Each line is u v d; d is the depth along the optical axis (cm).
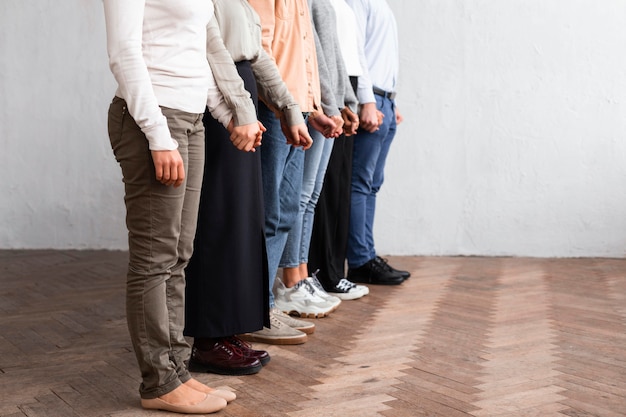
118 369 269
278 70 282
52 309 371
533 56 557
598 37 550
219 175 258
